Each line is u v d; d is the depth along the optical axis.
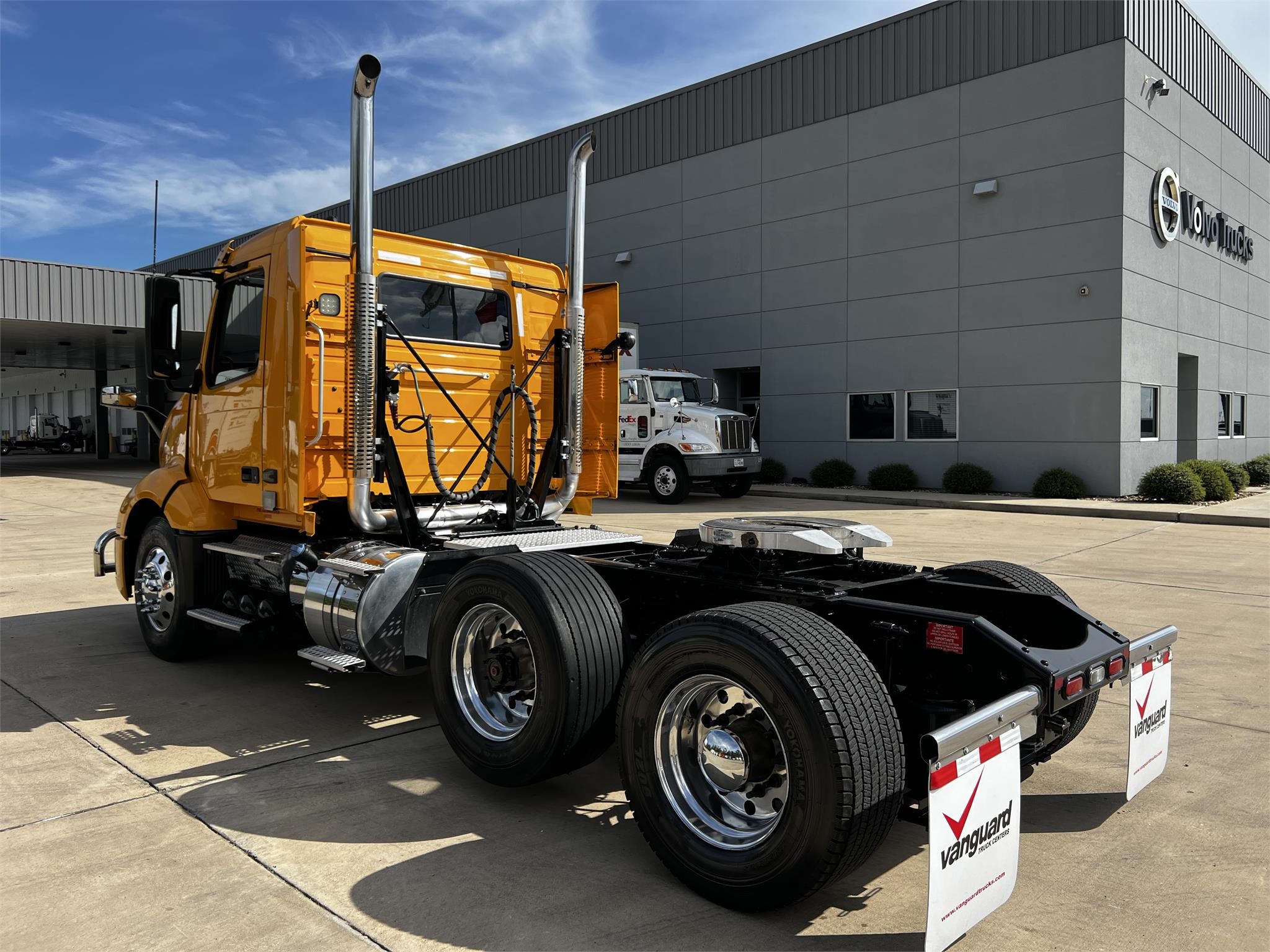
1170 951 2.53
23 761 3.98
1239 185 20.98
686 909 2.78
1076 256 16.31
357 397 4.32
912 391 18.50
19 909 2.73
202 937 2.58
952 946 2.55
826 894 2.90
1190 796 3.62
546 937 2.61
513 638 3.69
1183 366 19.20
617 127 23.44
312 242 4.45
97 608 7.38
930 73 18.02
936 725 2.96
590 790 3.74
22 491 19.52
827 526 3.74
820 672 2.59
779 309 20.56
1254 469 19.64
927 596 3.77
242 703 4.86
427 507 4.92
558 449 5.50
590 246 24.22
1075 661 2.92
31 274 20.70
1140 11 16.11
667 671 2.92
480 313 5.26
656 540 10.82
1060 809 3.51
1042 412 16.80
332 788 3.71
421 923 2.67
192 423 5.50
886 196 18.72
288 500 4.56
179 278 5.14
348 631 4.14
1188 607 7.05
